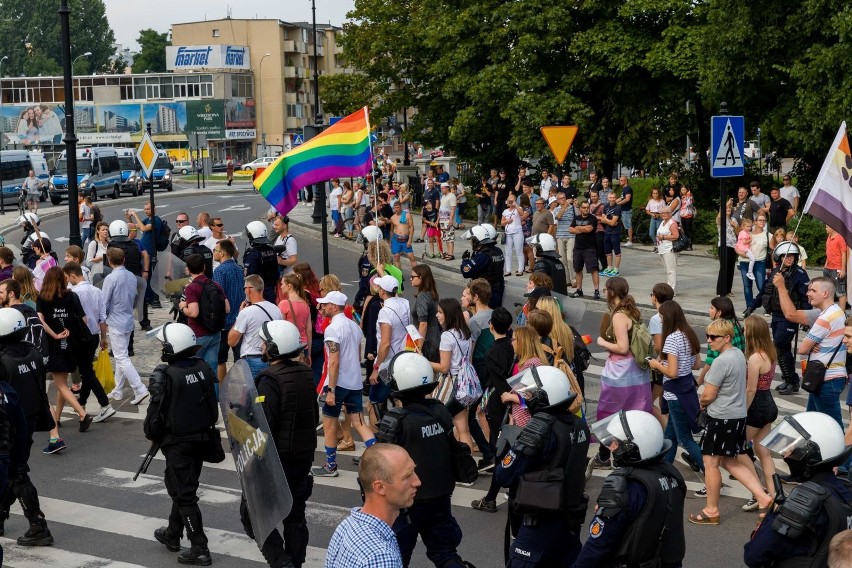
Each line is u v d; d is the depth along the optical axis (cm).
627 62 3247
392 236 2433
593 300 2103
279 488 693
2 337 902
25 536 886
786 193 2644
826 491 530
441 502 720
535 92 3475
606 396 1006
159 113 10962
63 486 1052
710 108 3147
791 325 1343
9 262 1449
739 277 2328
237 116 11319
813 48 2564
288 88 11944
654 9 3191
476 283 1113
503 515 951
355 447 1172
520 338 922
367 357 1236
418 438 709
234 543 888
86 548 881
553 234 2233
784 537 532
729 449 894
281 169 1498
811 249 2481
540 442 647
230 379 741
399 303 1119
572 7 3441
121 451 1174
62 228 4075
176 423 824
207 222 1888
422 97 4431
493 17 3612
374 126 4578
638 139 3459
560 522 664
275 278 1545
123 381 1403
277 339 786
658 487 574
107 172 5731
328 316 1053
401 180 4669
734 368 882
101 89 11162
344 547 480
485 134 3862
